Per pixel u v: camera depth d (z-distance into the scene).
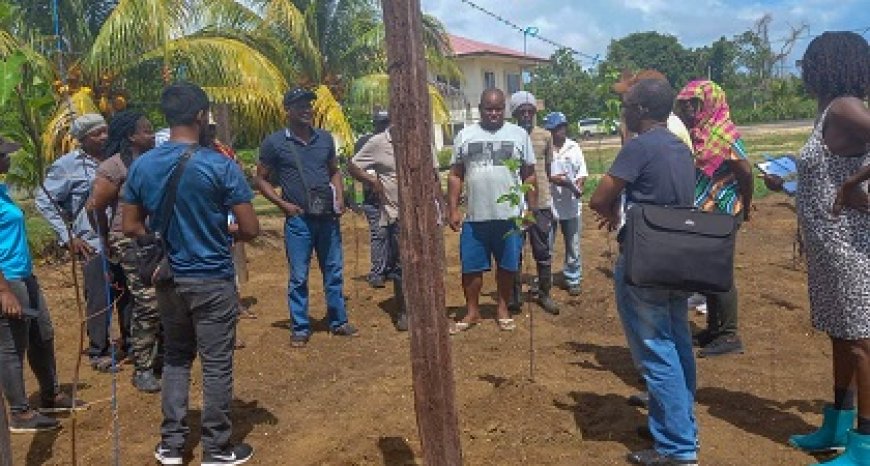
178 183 3.81
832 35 3.70
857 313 3.65
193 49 12.63
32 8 10.95
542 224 6.85
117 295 5.77
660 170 3.73
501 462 4.00
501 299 6.42
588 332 6.33
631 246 3.65
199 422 4.68
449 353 3.19
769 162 4.50
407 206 3.06
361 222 13.74
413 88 2.97
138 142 4.97
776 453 4.03
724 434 4.27
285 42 16.36
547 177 6.92
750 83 54.31
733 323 5.50
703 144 5.26
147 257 3.91
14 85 2.74
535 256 6.93
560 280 8.16
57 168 5.50
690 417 3.81
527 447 4.15
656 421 3.81
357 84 17.44
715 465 3.89
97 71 12.20
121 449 4.34
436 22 19.03
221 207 3.92
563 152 7.32
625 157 3.77
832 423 3.95
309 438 4.42
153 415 4.82
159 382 5.28
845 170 3.63
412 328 3.15
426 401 3.19
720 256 3.61
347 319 6.69
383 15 2.98
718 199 5.32
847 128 3.55
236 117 13.41
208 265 3.90
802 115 49.97
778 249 9.38
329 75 16.80
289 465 4.09
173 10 12.59
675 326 3.89
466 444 4.22
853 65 3.62
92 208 5.13
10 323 4.39
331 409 4.84
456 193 6.35
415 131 3.01
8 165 4.34
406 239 3.09
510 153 6.10
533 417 4.50
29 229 10.51
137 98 13.23
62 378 5.62
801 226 3.85
